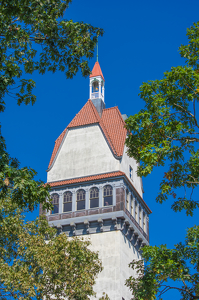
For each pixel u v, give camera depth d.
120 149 60.22
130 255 56.34
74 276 37.31
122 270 53.19
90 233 55.59
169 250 32.25
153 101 32.94
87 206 56.69
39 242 38.38
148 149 32.00
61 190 58.88
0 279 35.81
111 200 56.25
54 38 32.31
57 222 56.94
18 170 28.12
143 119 32.94
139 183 64.38
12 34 30.98
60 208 57.78
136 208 60.34
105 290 51.91
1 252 38.38
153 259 32.00
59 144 64.12
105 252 54.00
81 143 61.91
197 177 32.78
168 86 33.19
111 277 52.47
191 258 31.69
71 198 58.16
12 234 39.38
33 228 40.50
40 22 31.28
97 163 59.59
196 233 31.41
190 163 32.84
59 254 37.41
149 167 31.67
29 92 32.16
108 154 59.69
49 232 40.66
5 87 29.97
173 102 32.91
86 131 62.50
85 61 33.00
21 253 38.12
